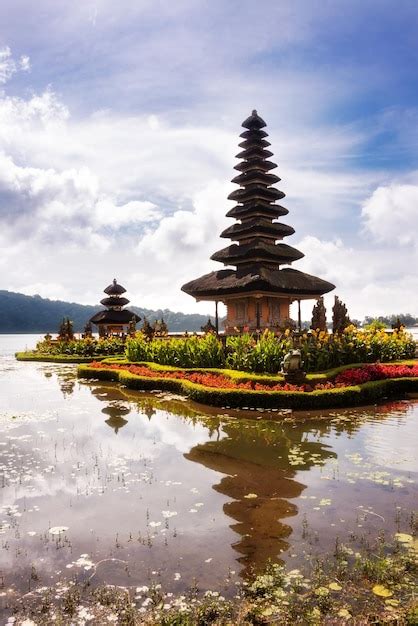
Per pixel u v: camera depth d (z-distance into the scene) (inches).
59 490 332.5
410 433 483.5
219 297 1331.2
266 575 218.1
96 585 214.2
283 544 249.0
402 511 289.6
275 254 1312.7
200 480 350.3
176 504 305.3
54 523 279.3
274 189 1441.9
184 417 572.7
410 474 357.4
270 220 1433.3
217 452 423.5
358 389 640.4
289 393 609.3
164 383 783.7
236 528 269.3
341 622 185.8
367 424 525.7
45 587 213.0
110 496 320.2
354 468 372.8
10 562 235.5
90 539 258.7
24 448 440.1
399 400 676.1
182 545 250.2
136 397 733.9
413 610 185.3
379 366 802.2
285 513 289.1
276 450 426.9
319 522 275.1
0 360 1679.4
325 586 209.0
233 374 729.0
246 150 1425.9
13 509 300.2
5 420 566.9
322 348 803.4
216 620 187.8
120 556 239.6
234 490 329.1
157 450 431.8
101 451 429.4
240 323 1347.2
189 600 200.8
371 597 201.5
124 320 1990.7
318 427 512.7
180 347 913.5
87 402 695.1
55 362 1545.3
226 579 217.0
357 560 228.8
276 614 191.5
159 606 196.7
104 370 986.1
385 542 248.7
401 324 1163.3
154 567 228.5
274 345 761.6
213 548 246.4
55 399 728.3
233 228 1416.1
